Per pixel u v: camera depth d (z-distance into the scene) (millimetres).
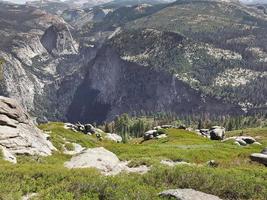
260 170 29875
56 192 22188
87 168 29844
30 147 47969
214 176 25578
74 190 22281
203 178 24938
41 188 25000
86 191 22297
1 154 39969
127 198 20594
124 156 45812
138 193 21031
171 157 47844
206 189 24141
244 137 95812
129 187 22359
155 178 25750
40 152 48750
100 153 38219
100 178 23953
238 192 23641
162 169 26812
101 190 22141
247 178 25734
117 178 24359
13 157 41375
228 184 24266
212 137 117312
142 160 38031
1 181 25516
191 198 19859
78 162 35188
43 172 27422
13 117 51375
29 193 24500
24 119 53438
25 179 26453
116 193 21250
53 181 25750
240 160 39094
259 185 24312
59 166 32719
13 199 22266
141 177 25891
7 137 46500
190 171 26172
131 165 37219
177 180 25094
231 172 27969
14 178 26453
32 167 30672
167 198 20359
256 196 23359
